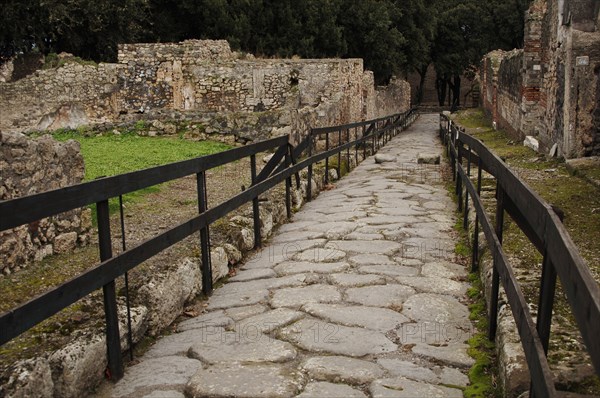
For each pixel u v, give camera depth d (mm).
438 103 51656
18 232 4359
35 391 2605
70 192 2822
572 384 2537
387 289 4414
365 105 24250
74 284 2758
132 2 22219
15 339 3070
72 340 3006
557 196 6691
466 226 6289
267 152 12188
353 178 10984
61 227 4922
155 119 14383
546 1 10766
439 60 42969
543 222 2182
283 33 27469
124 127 14211
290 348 3375
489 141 14711
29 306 2443
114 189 3211
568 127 8859
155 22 25766
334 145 15461
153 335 3707
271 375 3020
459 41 42281
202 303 4379
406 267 5012
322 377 3018
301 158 11680
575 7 8484
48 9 19734
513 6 40312
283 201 7406
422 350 3322
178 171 4086
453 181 9812
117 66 19438
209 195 7781
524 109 12875
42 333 3158
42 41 21531
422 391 2844
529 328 2160
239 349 3398
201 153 11648
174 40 26359
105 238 3098
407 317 3857
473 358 3232
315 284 4613
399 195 8703
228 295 4520
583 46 8531
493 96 19859
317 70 19578
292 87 19703
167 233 3787
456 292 4367
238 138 13234
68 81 18562
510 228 5266
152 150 11758
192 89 19938
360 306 4066
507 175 3043
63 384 2791
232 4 26047
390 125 20656
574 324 3133
